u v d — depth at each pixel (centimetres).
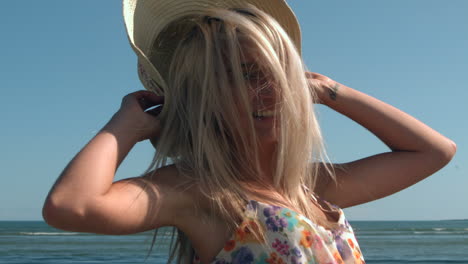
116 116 168
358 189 211
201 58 177
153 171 167
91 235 5309
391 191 216
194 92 177
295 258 152
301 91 180
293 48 184
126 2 183
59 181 141
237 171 175
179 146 177
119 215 145
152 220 155
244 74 177
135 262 2280
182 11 200
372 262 2347
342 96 216
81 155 148
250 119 174
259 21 182
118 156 156
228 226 161
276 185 176
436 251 3019
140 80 202
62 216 136
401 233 5922
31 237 4853
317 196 192
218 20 182
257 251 154
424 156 216
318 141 186
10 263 2309
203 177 167
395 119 217
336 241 172
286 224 156
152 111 188
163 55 205
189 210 164
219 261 157
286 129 176
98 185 143
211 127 172
